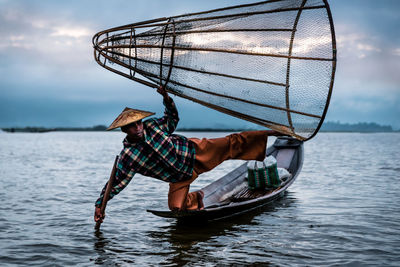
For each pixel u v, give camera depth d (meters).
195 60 4.70
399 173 12.74
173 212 5.10
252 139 4.85
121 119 4.48
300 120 4.59
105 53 4.94
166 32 4.66
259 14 4.67
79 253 4.83
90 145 39.78
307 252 4.78
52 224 6.24
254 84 4.74
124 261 4.55
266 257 4.62
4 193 9.20
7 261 4.55
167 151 4.67
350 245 5.02
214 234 5.58
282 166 9.12
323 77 4.30
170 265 4.41
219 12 4.75
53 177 12.42
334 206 7.37
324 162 17.58
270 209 7.11
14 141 50.94
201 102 4.93
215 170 15.16
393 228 5.81
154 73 4.75
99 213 4.95
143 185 10.28
